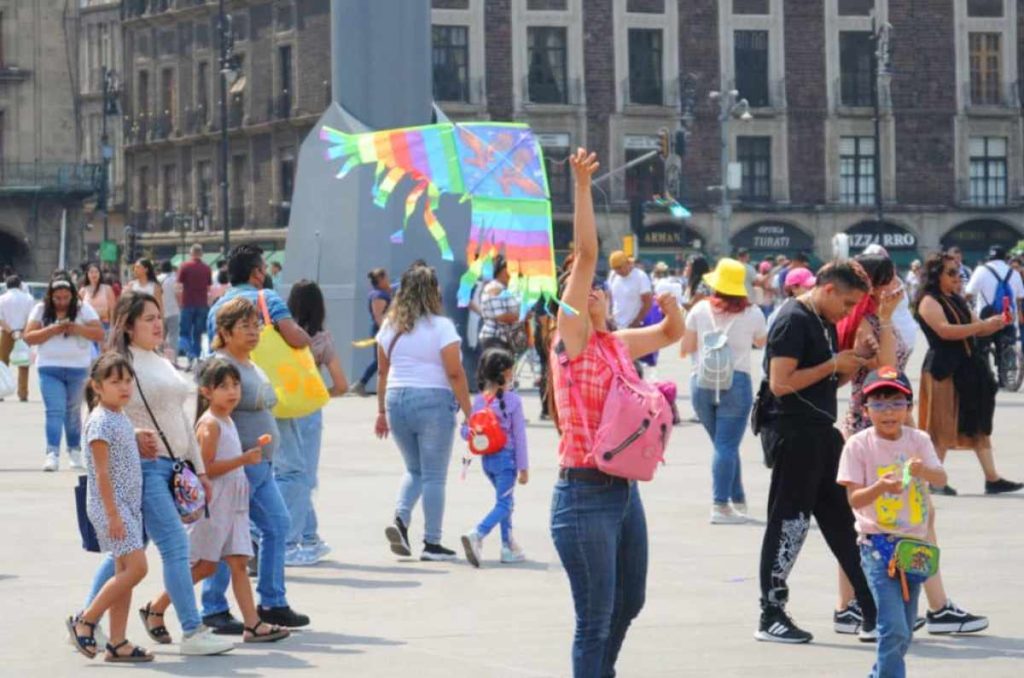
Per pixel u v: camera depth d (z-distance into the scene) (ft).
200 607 61.77
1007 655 54.70
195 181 434.71
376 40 153.69
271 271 220.84
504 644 56.59
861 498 47.75
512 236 44.39
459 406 73.31
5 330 158.51
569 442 44.19
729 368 80.33
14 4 442.91
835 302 56.08
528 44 404.98
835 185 422.82
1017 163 433.07
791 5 419.95
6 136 444.14
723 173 366.02
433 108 156.56
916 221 426.51
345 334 154.71
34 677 52.60
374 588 66.49
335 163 155.02
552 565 71.31
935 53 426.92
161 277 221.66
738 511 83.10
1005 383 161.48
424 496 72.18
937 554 47.34
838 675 51.96
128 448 53.78
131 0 454.40
